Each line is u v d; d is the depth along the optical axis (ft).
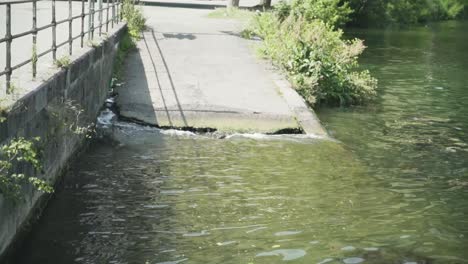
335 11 108.47
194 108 43.91
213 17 92.73
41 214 27.86
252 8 116.67
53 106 29.66
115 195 30.45
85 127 36.45
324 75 53.98
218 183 32.42
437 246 25.72
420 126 47.39
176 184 32.12
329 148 39.55
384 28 137.90
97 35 48.67
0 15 67.00
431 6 164.96
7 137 22.72
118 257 24.03
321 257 24.26
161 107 43.98
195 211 28.68
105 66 45.75
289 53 55.83
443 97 59.31
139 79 50.42
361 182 33.47
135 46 61.21
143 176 33.19
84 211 28.43
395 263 23.98
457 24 158.10
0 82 27.12
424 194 32.01
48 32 52.90
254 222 27.53
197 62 56.95
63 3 92.94
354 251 24.88
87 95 38.47
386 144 41.83
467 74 73.61
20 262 23.52
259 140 40.63
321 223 27.66
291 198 30.60
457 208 30.14
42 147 26.94
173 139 40.09
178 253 24.40
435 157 39.09
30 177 25.13
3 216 22.45
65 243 25.21
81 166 34.47
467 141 43.34
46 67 31.81
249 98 46.93
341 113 50.65
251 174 33.99
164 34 70.28
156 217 27.89
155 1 123.85
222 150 38.19
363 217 28.53
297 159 36.96
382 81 67.26
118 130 41.04
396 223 27.96
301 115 44.29
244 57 59.82
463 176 35.29
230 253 24.45
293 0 86.79
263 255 24.31
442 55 90.94
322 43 56.95
